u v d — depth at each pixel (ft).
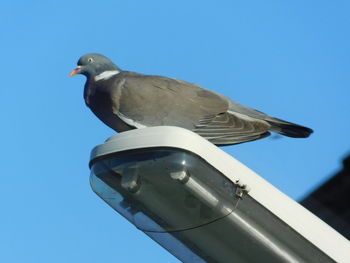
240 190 15.20
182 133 15.11
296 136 28.37
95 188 16.51
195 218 15.66
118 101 28.86
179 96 28.84
